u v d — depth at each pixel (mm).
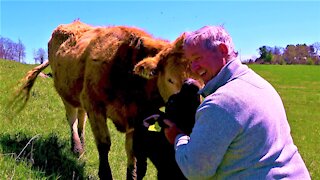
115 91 2625
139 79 2525
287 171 1325
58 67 3293
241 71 1352
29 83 3680
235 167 1312
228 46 1351
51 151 3088
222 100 1291
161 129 1855
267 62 47688
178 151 1373
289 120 10375
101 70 2652
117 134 4363
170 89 2232
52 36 3684
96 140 2729
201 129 1299
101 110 2715
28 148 2898
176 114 1662
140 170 2375
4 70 7359
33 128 3598
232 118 1274
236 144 1296
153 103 2557
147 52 2535
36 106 4559
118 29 2740
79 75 2926
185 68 2162
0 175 2250
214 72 1371
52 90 5828
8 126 3445
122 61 2592
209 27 1362
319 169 4777
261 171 1303
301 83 24562
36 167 2590
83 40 3098
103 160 2723
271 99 1351
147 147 1941
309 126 9539
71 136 3422
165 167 1885
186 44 1386
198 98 1711
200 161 1292
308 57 48469
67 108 3461
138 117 2594
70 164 2959
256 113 1293
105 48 2691
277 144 1327
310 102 15320
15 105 3697
